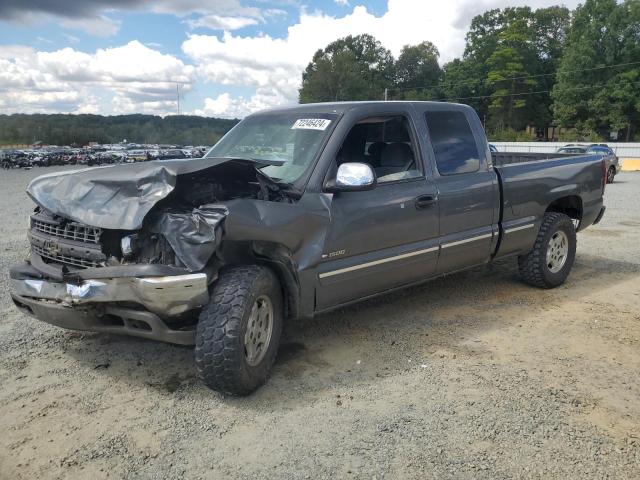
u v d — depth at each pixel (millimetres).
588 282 6559
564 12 82500
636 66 64938
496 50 80062
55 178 3938
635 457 3010
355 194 4277
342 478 2824
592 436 3209
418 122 4941
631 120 66562
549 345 4574
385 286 4625
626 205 14734
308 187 4039
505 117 80438
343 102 4711
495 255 5609
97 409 3477
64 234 3717
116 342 4539
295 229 3797
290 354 4355
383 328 4941
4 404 3533
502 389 3777
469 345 4562
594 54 66688
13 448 3059
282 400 3611
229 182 3904
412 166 4816
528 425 3318
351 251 4207
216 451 3045
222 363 3383
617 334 4820
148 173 3508
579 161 6562
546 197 5996
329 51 109062
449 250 5043
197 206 3670
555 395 3697
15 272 3871
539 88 80812
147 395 3660
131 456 2992
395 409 3502
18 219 12008
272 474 2854
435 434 3217
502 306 5602
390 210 4445
